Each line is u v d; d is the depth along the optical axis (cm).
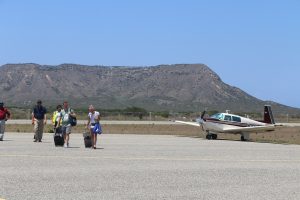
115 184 1229
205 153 2212
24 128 4409
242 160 1912
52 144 2494
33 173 1389
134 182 1266
